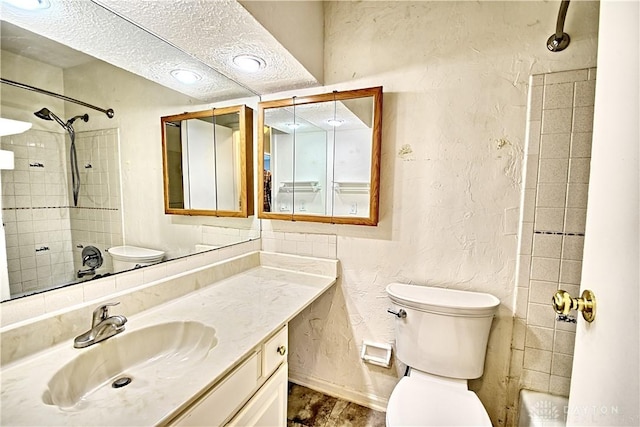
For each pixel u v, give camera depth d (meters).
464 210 1.30
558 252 1.17
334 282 1.54
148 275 1.18
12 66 0.84
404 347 1.31
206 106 1.49
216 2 0.85
